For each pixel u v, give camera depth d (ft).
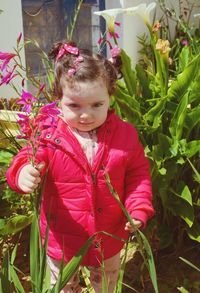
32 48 11.87
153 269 3.83
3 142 7.28
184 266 7.13
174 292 6.54
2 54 5.02
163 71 6.74
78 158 4.54
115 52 5.84
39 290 3.89
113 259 5.13
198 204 6.75
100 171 4.60
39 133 4.46
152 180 6.35
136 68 7.09
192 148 6.37
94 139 4.68
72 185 4.61
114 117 4.84
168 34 15.78
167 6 17.12
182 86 6.61
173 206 6.61
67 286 5.30
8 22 10.56
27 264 7.06
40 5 12.16
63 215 4.73
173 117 6.45
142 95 7.13
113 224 4.85
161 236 6.96
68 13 13.07
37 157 4.45
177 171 6.68
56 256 4.88
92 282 5.37
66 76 4.31
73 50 4.37
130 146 4.78
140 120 6.50
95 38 14.14
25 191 4.24
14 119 7.29
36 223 3.97
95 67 4.28
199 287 6.60
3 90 9.98
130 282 6.71
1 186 7.47
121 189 4.83
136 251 7.36
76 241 4.77
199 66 6.72
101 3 14.21
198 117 6.50
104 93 4.41
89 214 4.67
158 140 6.50
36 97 4.65
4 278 3.89
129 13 6.64
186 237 7.54
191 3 17.69
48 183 4.70
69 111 4.45
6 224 6.44
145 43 15.87
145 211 4.66
